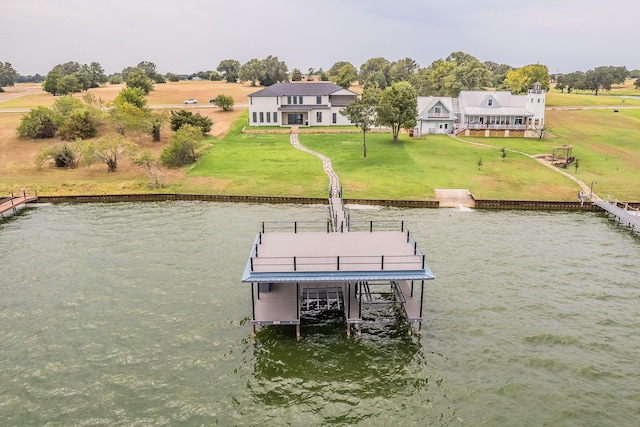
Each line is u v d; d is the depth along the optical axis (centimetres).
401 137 9331
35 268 3822
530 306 3241
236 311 3166
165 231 4706
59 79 15238
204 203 5800
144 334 2905
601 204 5425
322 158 7656
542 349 2766
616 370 2577
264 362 2648
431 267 3844
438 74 17588
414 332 2941
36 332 2916
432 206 5638
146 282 3575
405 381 2495
